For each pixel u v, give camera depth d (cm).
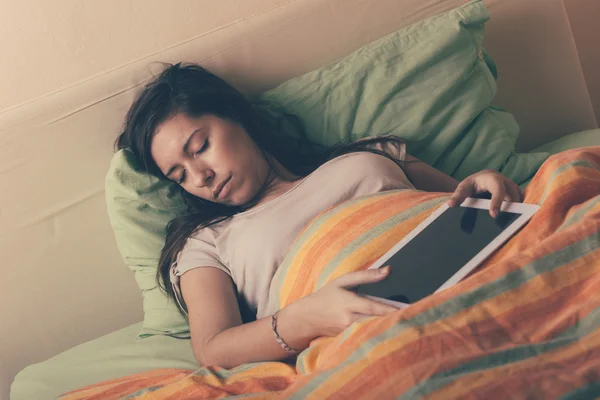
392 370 79
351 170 133
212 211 141
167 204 145
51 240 155
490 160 157
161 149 135
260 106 153
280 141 148
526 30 175
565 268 85
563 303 83
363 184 132
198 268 130
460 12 160
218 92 141
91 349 146
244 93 162
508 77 176
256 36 160
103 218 158
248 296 130
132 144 142
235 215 135
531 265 85
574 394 70
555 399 70
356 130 153
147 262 145
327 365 86
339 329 101
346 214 117
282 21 161
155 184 144
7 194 151
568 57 177
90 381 131
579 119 180
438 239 103
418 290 94
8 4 157
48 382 134
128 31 165
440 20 159
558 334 79
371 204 117
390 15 165
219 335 118
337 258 109
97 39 163
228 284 130
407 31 159
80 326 161
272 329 110
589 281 84
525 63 176
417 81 155
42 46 160
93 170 155
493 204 104
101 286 161
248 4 171
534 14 174
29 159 150
